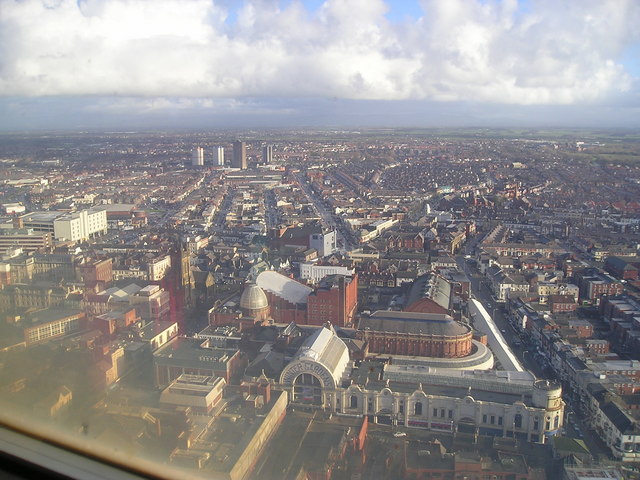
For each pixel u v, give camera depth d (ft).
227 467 577.84
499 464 628.69
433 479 612.70
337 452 651.66
